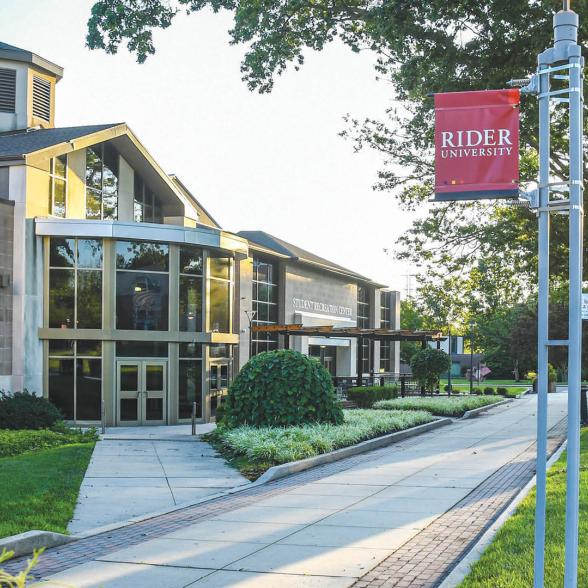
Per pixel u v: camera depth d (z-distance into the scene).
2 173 26.22
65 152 27.39
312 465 16.12
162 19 19.83
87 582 7.53
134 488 13.37
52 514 10.67
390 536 9.36
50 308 26.84
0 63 31.33
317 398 20.67
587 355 32.41
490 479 13.95
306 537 9.35
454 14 17.98
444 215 27.11
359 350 37.56
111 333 27.09
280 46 21.22
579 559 7.50
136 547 8.97
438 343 45.94
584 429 23.70
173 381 28.20
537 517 5.56
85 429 25.83
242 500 12.16
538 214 5.66
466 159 5.88
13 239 25.89
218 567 8.02
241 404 20.56
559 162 24.02
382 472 15.04
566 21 5.60
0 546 8.42
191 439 21.44
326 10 21.31
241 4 20.52
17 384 25.77
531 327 41.59
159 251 28.20
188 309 28.86
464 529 9.73
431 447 19.78
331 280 53.41
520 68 18.28
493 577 7.00
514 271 27.86
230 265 31.86
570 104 5.56
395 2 17.97
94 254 27.30
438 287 27.67
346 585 7.33
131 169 31.97
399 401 34.38
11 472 14.12
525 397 49.69
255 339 43.25
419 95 20.05
